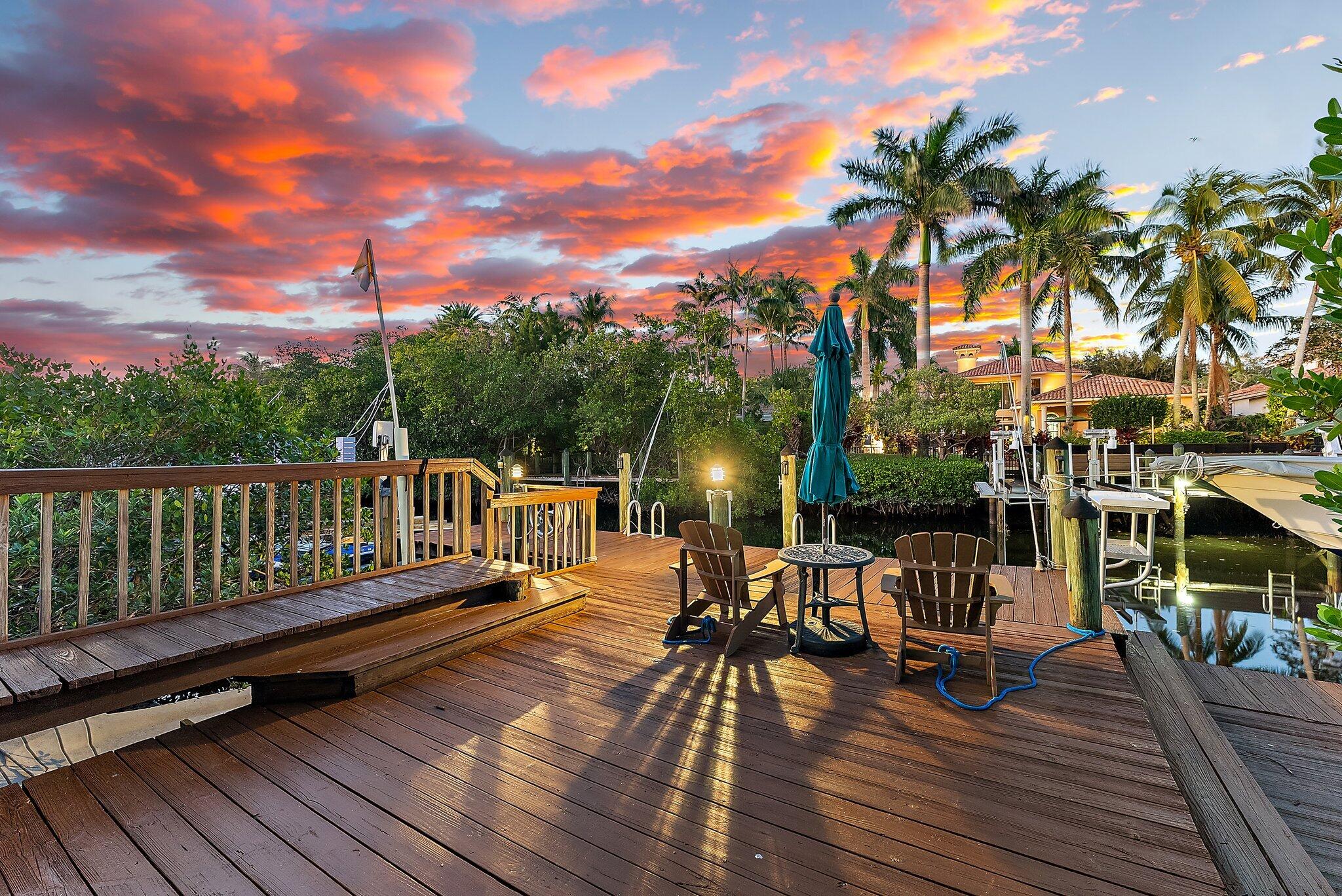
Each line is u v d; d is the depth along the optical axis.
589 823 2.37
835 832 2.29
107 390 5.91
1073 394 30.47
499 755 2.90
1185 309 24.80
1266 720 3.87
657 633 4.76
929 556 3.64
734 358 20.67
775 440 20.56
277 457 7.23
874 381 31.62
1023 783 2.61
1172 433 22.14
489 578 4.92
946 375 21.95
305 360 31.27
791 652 4.31
